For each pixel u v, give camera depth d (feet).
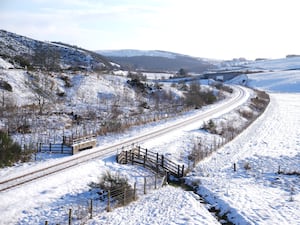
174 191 85.71
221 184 91.25
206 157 119.34
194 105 224.33
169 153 114.21
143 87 240.73
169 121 167.12
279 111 231.91
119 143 119.75
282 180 97.04
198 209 73.92
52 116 147.43
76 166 92.07
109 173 83.46
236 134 155.22
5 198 69.77
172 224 65.05
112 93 207.62
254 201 78.18
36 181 79.66
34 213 66.13
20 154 96.53
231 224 69.05
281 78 460.14
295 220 67.72
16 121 130.93
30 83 181.57
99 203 73.26
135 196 77.97
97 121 150.51
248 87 393.50
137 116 170.40
